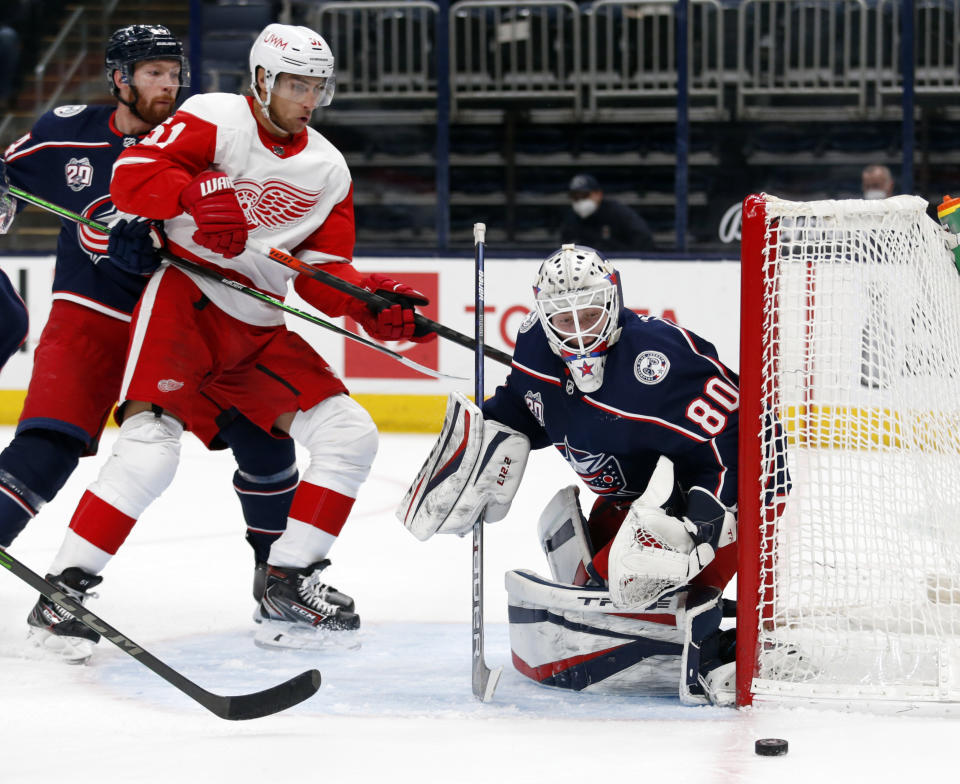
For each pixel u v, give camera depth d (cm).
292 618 1152
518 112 3359
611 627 973
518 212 3403
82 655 1084
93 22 3603
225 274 1159
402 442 2555
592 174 3372
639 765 785
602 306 927
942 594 1012
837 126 3266
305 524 1160
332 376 1198
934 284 967
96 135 1216
